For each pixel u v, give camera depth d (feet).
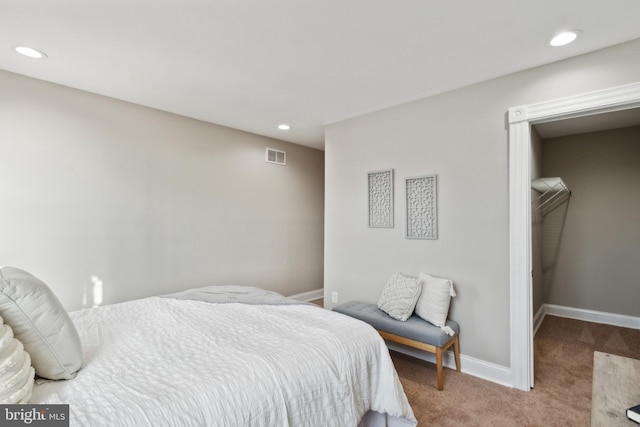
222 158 12.26
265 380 4.20
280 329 5.83
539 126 12.32
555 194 13.25
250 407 3.87
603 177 12.94
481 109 8.38
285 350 4.89
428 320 8.41
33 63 7.39
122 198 9.64
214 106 10.20
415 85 8.61
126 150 9.73
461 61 7.32
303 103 9.99
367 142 10.88
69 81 8.34
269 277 13.97
